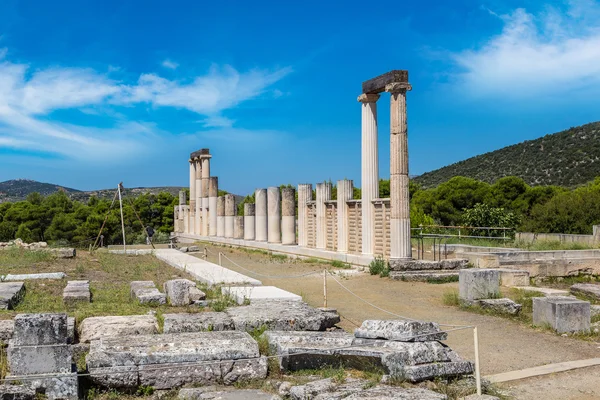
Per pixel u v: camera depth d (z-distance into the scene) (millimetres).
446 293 16609
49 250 25625
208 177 44156
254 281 17156
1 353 8836
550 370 9195
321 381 7926
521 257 22172
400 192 20938
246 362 8523
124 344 8508
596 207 34812
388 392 7234
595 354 10320
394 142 21031
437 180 97750
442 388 7695
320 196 27375
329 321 11055
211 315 10812
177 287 13180
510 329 12398
